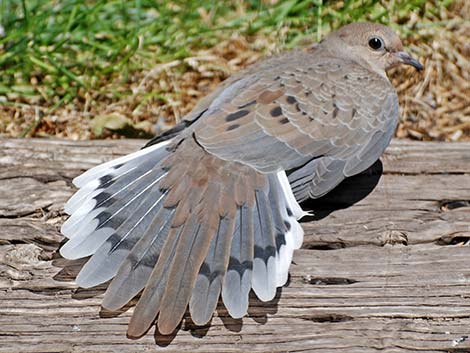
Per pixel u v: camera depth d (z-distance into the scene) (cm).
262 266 893
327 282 955
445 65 1396
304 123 1000
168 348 891
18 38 1368
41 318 919
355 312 930
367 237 1004
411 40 1413
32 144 1089
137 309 847
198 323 842
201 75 1367
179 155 959
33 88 1339
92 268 877
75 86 1342
